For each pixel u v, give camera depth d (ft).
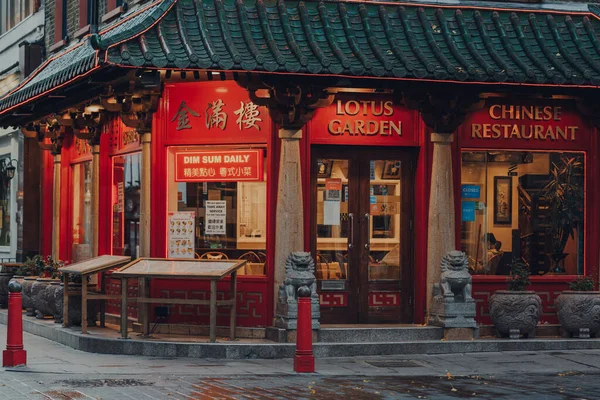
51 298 70.90
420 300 65.51
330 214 65.67
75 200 86.28
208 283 64.28
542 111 67.41
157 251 65.82
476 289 65.87
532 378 53.06
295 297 61.05
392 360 58.90
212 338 59.62
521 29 65.41
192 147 65.72
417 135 65.82
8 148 111.65
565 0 69.46
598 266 67.82
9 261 104.37
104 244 75.61
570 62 63.31
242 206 64.69
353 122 64.90
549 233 67.87
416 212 66.18
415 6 65.46
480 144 66.44
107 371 53.16
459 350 61.93
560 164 68.03
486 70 60.44
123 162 73.26
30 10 106.52
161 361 57.31
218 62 57.26
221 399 44.60
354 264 65.98
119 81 62.23
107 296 63.41
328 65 58.39
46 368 53.83
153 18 58.95
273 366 56.08
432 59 61.52
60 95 72.23
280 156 63.21
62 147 87.30
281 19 62.13
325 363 57.47
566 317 64.13
